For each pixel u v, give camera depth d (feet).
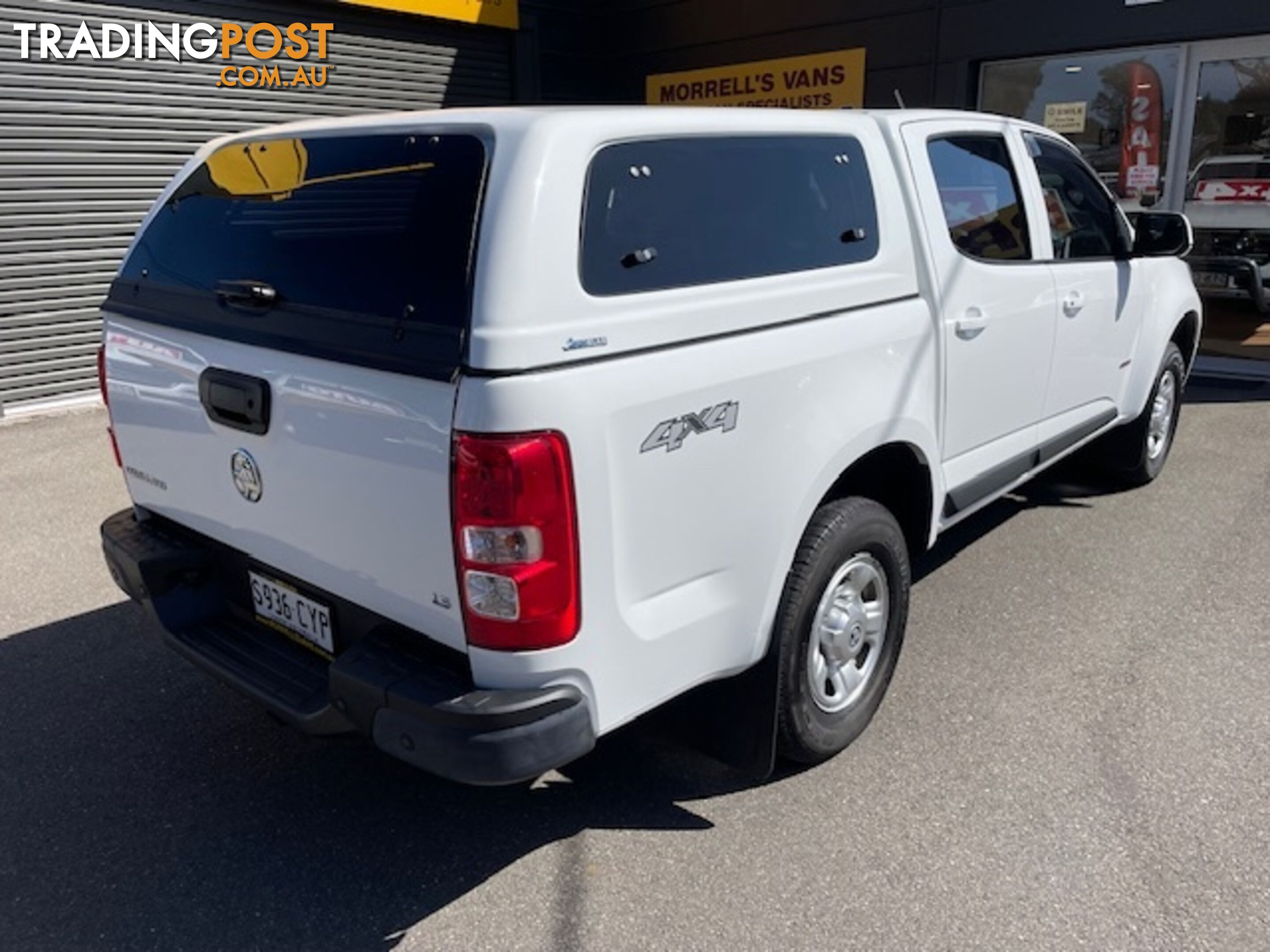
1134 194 27.99
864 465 10.57
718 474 7.98
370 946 7.98
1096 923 7.89
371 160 8.00
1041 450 13.69
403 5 31.94
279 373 7.89
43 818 9.61
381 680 7.27
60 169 26.12
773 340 8.39
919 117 11.08
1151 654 12.09
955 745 10.35
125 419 10.13
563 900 8.40
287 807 9.75
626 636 7.52
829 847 8.91
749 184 8.61
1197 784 9.57
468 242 6.90
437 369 6.72
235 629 9.45
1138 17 25.61
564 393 6.74
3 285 25.67
